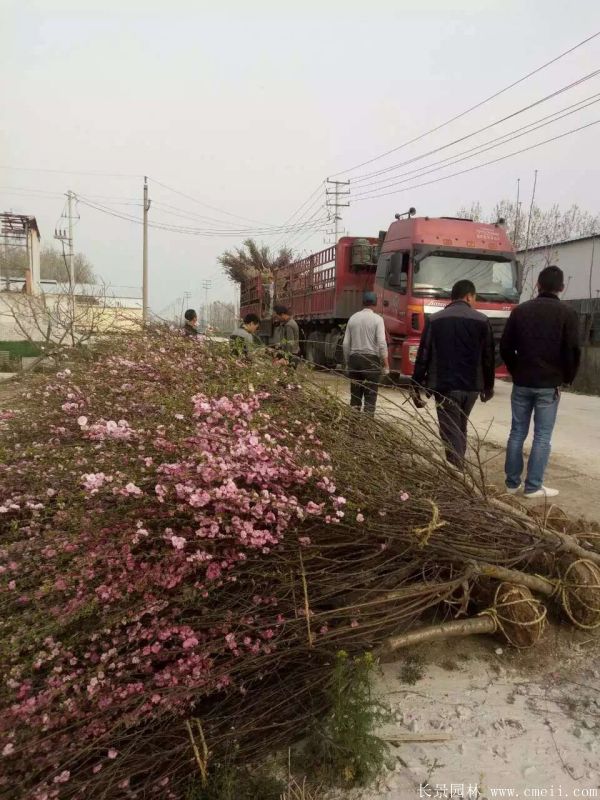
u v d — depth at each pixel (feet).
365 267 48.88
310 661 7.48
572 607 9.71
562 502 15.92
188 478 6.56
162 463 6.79
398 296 38.37
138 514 6.49
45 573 6.37
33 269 110.73
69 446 8.09
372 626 7.88
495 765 6.86
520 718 7.68
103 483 6.36
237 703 7.08
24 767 5.49
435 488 9.32
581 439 25.34
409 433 10.76
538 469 16.02
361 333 22.06
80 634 6.15
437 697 8.09
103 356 11.02
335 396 10.21
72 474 7.16
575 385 55.98
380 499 8.01
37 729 5.62
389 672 8.64
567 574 9.84
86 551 6.36
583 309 65.26
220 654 6.89
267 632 6.98
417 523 8.34
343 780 6.64
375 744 6.75
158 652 6.44
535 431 15.97
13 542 6.76
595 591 9.58
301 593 7.49
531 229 87.86
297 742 7.15
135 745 6.18
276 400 9.34
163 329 11.54
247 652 6.98
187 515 6.72
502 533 9.46
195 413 7.51
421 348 15.65
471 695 8.15
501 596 9.14
